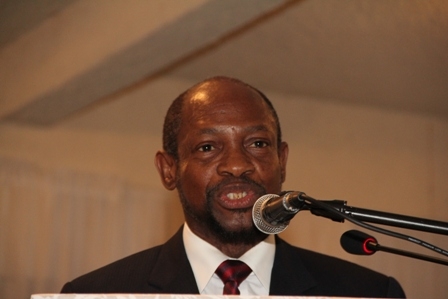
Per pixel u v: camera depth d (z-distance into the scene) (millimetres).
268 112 2559
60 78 5406
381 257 6648
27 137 6219
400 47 5574
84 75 5285
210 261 2475
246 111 2496
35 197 6086
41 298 1450
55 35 5477
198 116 2527
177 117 2643
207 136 2471
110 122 6477
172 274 2494
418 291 6676
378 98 6953
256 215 1926
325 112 7109
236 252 2488
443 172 7270
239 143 2457
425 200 7203
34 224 6047
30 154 6195
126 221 6254
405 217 1838
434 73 6051
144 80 6578
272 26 5449
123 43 4988
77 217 6145
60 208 6125
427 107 7121
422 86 6449
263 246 2502
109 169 6367
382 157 7184
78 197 6184
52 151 6258
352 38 5504
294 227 6492
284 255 2572
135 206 6305
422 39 5383
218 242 2484
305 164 6953
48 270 6004
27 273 5965
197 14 4633
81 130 6387
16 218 6012
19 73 5742
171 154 2682
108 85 5461
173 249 2576
